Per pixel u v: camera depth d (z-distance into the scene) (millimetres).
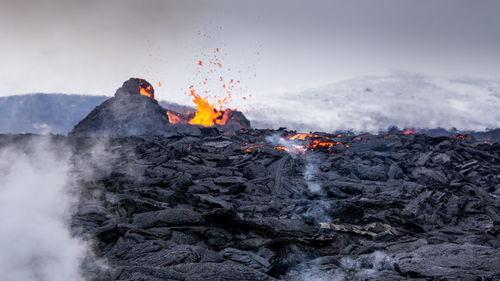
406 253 7484
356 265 7137
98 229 7930
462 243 8578
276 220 9172
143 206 9797
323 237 8531
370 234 9320
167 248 7477
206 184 13180
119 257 7156
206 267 6527
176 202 10625
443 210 11656
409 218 10766
